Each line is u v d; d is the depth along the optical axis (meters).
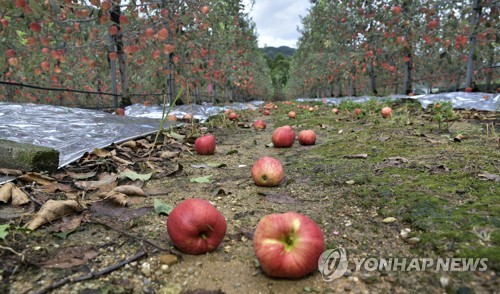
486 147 3.27
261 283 1.31
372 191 2.22
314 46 17.12
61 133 3.80
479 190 2.08
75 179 2.62
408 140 3.88
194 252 1.51
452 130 4.44
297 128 6.13
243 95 23.64
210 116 7.02
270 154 3.86
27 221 1.81
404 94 11.76
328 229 1.75
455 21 7.60
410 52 10.16
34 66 7.07
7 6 4.15
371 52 11.01
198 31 7.85
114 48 7.30
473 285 1.20
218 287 1.29
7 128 3.75
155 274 1.37
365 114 6.54
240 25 11.62
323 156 3.47
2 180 2.32
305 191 2.38
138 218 1.92
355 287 1.27
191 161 3.54
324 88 22.78
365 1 9.92
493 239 1.46
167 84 9.09
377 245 1.56
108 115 5.50
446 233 1.55
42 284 1.27
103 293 1.23
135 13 6.12
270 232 1.30
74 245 1.59
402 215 1.81
